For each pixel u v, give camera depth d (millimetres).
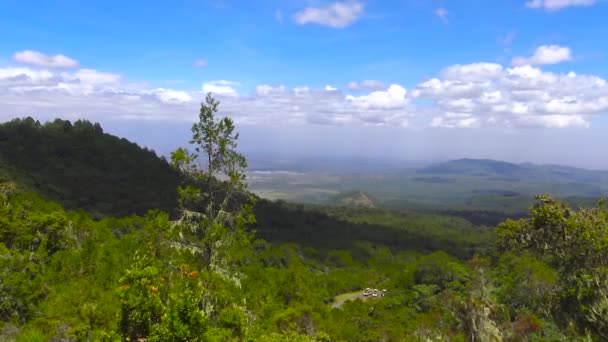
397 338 34062
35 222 39469
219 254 13719
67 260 29766
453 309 14953
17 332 20547
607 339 11984
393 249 129125
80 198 111125
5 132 139500
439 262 49000
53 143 145375
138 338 12023
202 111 13594
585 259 13008
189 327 11078
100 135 167375
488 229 185000
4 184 57094
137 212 111375
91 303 21250
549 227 13789
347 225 167250
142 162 156250
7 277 26078
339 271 67500
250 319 18328
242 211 13797
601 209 14211
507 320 15172
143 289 12258
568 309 13102
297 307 38156
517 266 21016
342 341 35062
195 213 13445
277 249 81938
